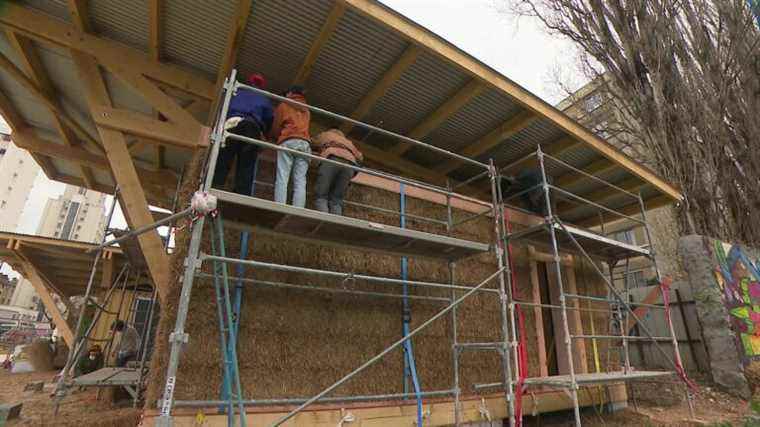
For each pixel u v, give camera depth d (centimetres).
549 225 495
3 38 433
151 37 404
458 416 445
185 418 331
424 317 489
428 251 463
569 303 657
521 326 539
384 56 440
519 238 585
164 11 380
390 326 463
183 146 445
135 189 415
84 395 712
